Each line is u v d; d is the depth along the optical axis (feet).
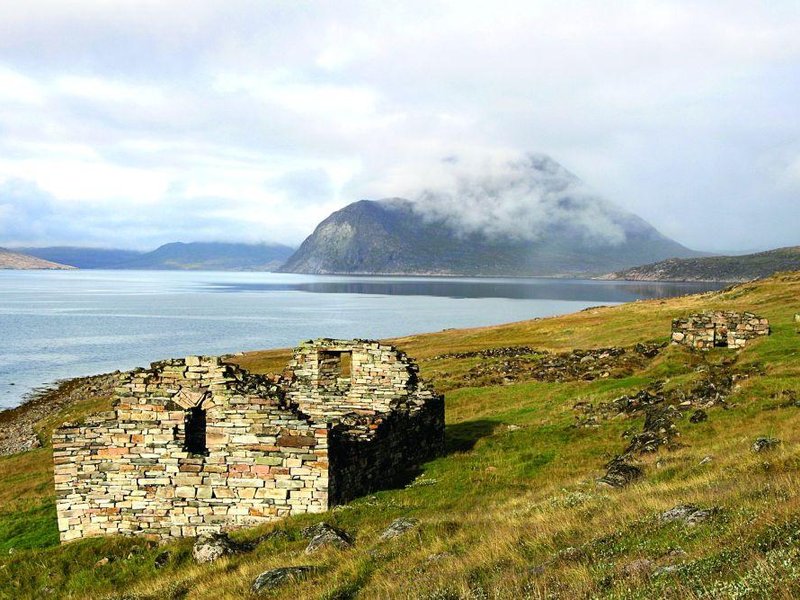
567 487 67.56
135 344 422.41
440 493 75.66
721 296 313.94
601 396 118.32
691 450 73.20
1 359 357.41
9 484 120.37
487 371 184.96
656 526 43.32
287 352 317.22
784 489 44.09
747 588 28.04
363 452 79.56
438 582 39.99
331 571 49.16
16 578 66.49
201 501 73.26
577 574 36.04
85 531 74.38
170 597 52.85
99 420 74.64
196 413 77.71
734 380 101.30
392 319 618.44
